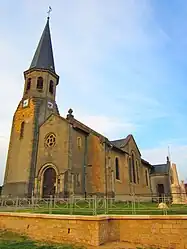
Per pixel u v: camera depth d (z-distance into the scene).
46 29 37.50
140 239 11.00
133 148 35.81
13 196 24.78
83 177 25.73
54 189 23.86
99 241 10.38
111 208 15.47
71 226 11.34
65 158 24.39
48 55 34.47
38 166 25.80
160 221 10.88
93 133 28.69
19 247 9.86
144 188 36.69
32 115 29.06
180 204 19.19
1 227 14.42
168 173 41.09
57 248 9.79
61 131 26.19
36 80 31.44
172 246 10.39
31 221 12.95
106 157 26.61
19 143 28.59
